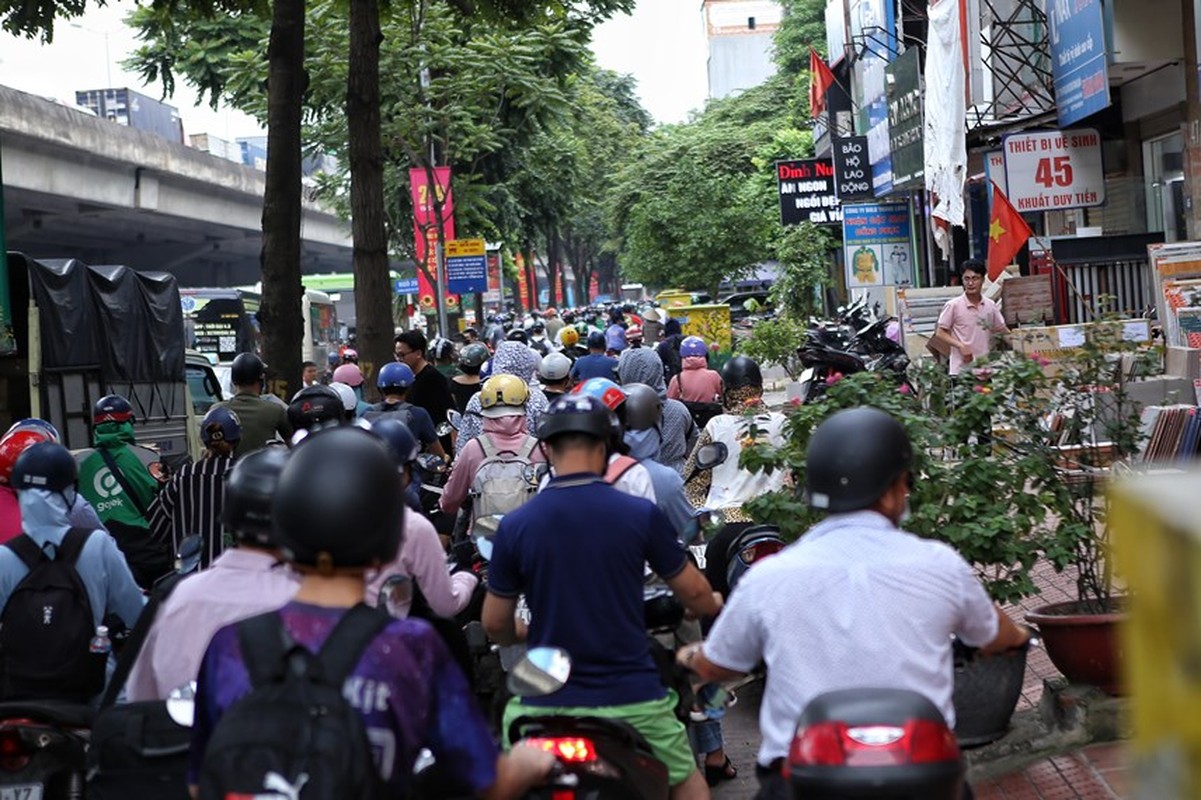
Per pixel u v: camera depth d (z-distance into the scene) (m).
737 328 55.12
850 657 4.57
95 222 61.97
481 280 42.69
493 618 6.32
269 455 5.71
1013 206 23.44
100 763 5.88
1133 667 2.16
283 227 19.34
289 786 3.48
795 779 4.17
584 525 6.12
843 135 46.50
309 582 3.96
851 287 38.00
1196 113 21.27
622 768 5.65
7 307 16.31
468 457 9.75
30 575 7.25
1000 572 9.68
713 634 4.85
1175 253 17.38
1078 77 22.67
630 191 82.25
